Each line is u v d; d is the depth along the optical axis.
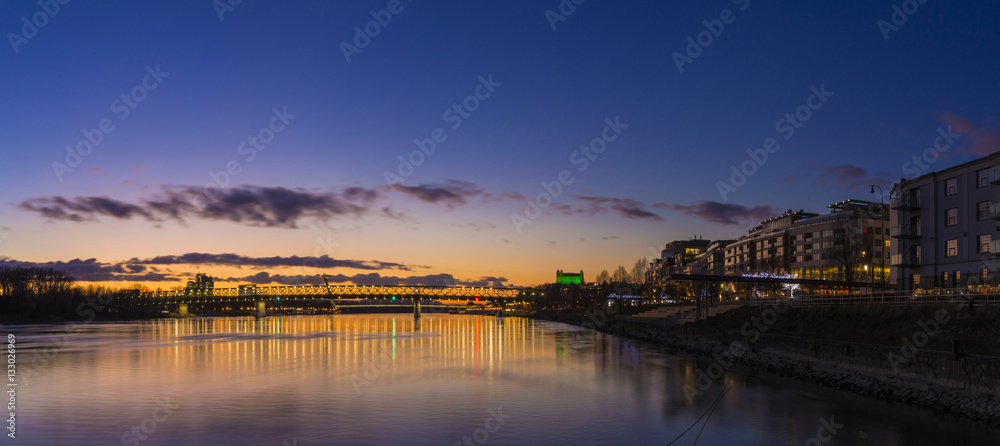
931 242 80.94
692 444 33.47
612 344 106.19
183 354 88.50
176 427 37.81
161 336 141.38
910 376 44.59
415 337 134.38
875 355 48.62
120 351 94.38
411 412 42.06
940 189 80.12
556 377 59.66
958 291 68.12
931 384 42.34
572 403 45.19
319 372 64.81
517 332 157.88
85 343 114.31
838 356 54.06
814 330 73.31
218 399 47.31
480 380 57.50
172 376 61.78
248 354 88.25
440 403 45.34
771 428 36.66
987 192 72.81
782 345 65.44
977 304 53.78
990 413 36.34
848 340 62.31
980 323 51.00
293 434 36.03
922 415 39.38
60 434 36.28
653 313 148.12
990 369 37.41
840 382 50.72
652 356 81.50
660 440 34.31
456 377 59.88
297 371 65.88
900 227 84.62
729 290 185.62
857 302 76.25
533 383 55.41
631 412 41.66
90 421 39.53
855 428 36.22
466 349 96.38
